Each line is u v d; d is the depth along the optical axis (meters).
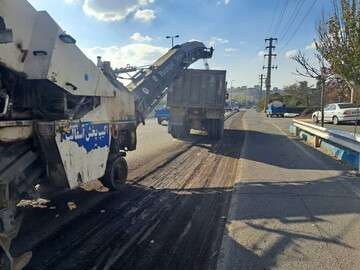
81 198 6.53
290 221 5.23
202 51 16.45
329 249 4.29
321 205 5.99
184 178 8.24
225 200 6.44
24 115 4.72
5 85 4.31
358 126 24.64
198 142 15.36
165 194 6.85
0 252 3.16
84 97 5.71
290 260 4.00
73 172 5.25
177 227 5.07
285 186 7.28
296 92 58.84
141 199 6.49
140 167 9.44
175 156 11.38
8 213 3.60
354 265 3.89
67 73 5.04
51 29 4.67
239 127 24.52
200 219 5.40
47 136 4.69
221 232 4.86
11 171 4.33
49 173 5.04
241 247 4.35
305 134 16.02
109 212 5.74
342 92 29.14
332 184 7.42
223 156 11.53
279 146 13.74
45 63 4.55
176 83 16.52
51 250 4.33
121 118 7.29
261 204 6.05
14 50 4.27
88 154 5.75
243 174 8.41
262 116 47.97
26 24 4.46
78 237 4.72
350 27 11.20
